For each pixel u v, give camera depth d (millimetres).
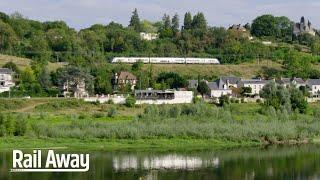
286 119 174625
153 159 125188
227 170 114125
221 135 152000
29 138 140125
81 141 142000
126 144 142875
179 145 145000
